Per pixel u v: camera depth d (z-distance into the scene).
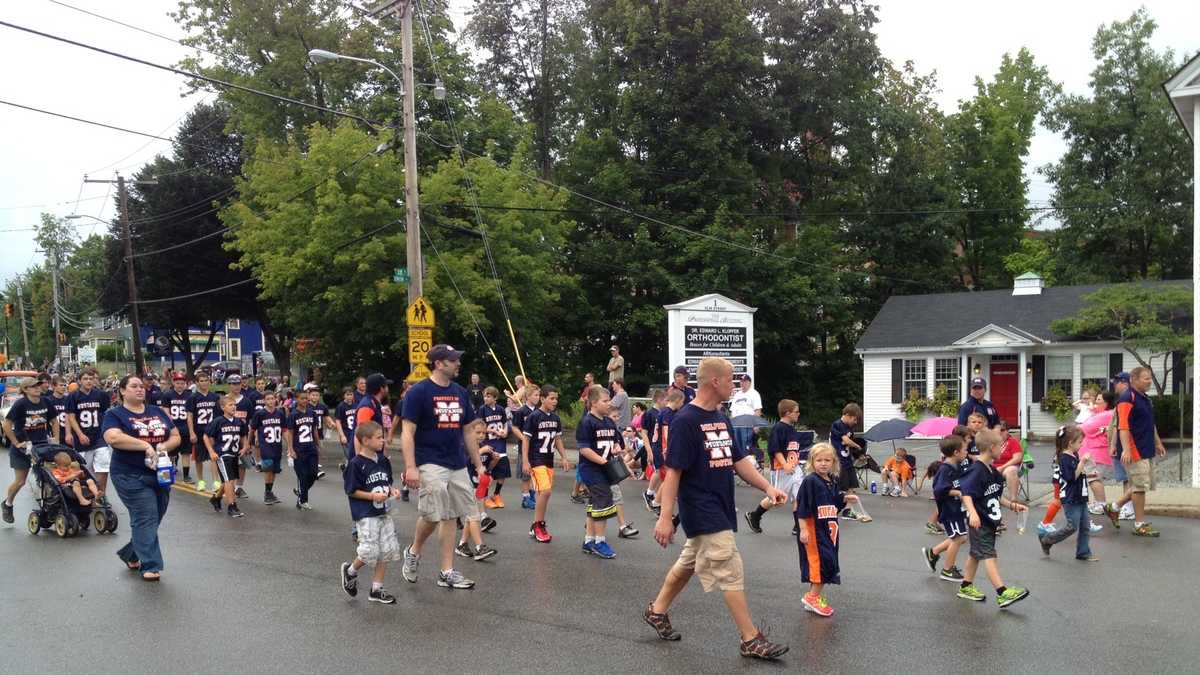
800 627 7.32
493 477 13.92
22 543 11.03
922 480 15.98
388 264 27.30
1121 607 7.99
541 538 11.13
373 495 7.89
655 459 13.42
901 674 6.16
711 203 36.34
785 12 37.94
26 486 16.64
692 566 6.75
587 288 36.53
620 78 36.97
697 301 23.34
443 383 8.57
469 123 33.69
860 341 32.75
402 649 6.73
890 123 40.03
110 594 8.42
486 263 28.47
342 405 18.34
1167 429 26.33
